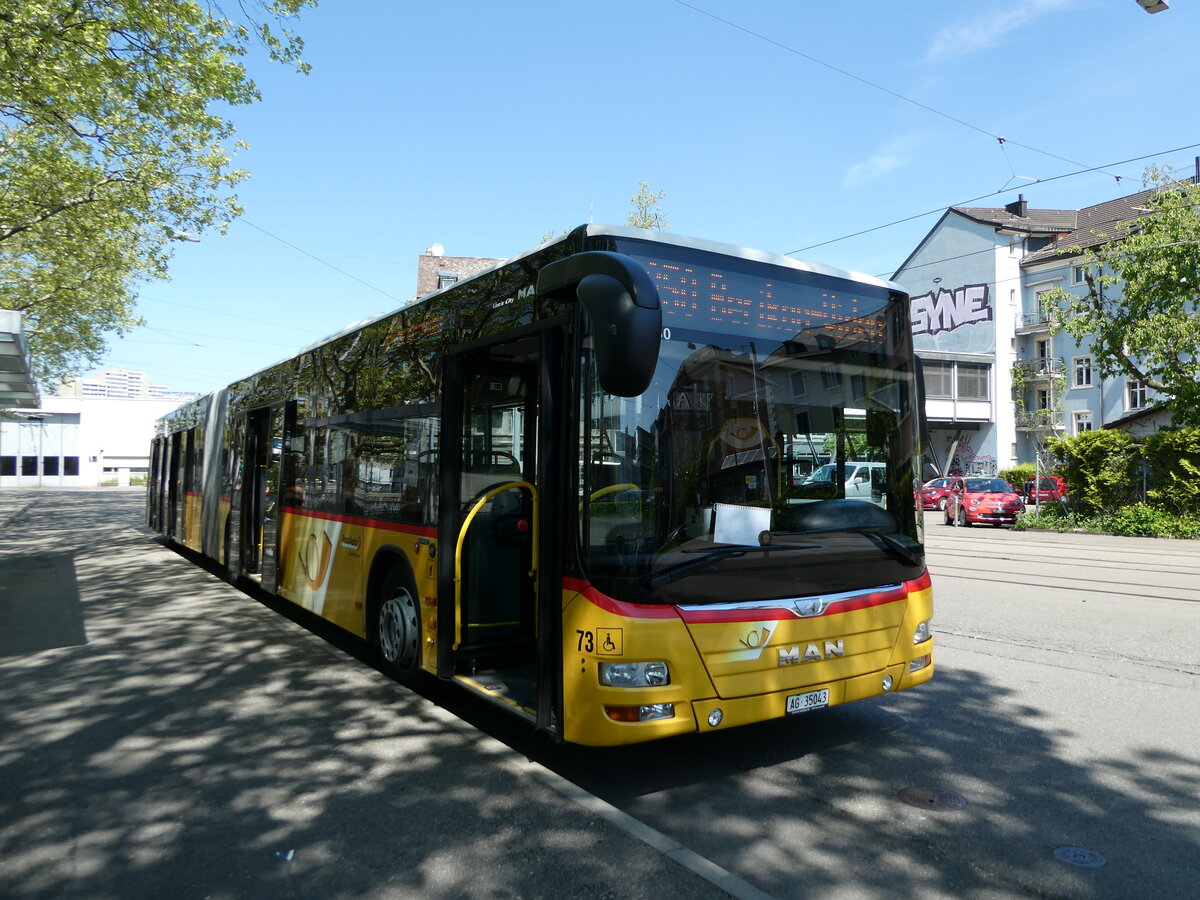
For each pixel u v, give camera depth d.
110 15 11.27
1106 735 5.13
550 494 4.29
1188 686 6.18
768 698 4.11
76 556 15.16
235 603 9.95
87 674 6.56
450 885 3.29
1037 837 3.74
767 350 4.49
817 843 3.69
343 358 7.38
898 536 4.80
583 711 3.91
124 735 5.11
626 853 3.54
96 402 68.00
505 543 5.44
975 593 10.48
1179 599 9.94
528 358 5.65
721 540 4.11
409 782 4.36
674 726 3.84
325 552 7.45
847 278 4.91
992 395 43.56
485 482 5.39
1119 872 3.40
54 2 10.77
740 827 3.86
